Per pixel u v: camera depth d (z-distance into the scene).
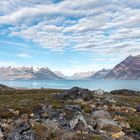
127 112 34.22
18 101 44.19
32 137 19.08
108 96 49.62
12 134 19.47
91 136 20.83
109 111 33.72
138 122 28.64
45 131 21.09
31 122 24.05
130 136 23.41
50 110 30.89
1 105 37.19
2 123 24.69
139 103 45.19
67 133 21.17
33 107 33.62
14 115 29.03
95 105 37.06
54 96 47.09
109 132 23.34
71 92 44.59
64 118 26.55
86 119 26.52
